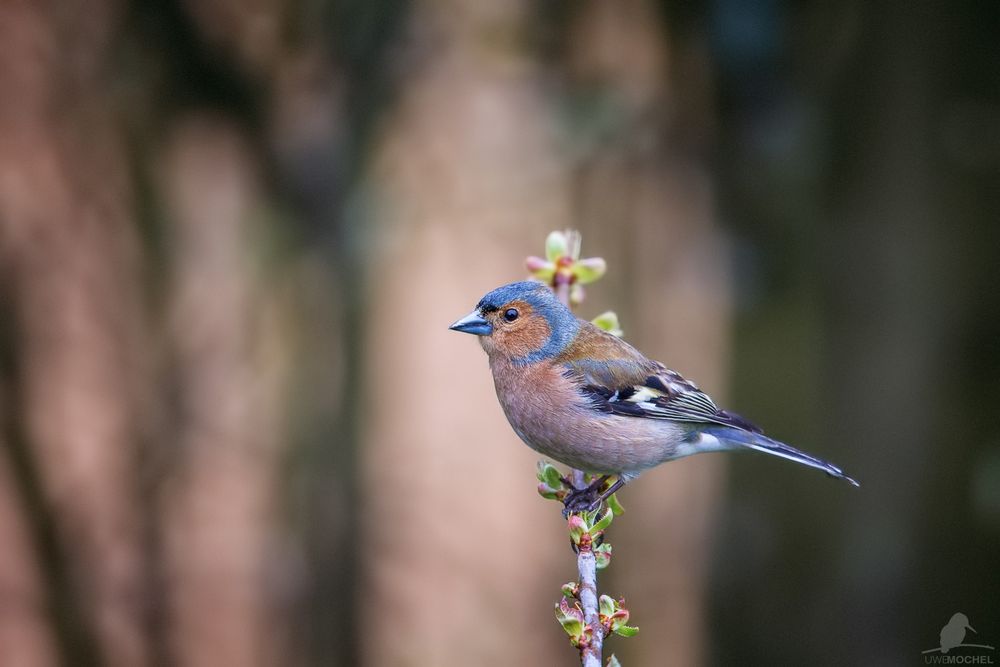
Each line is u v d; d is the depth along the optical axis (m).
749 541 9.75
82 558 12.42
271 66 11.23
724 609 9.88
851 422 9.37
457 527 16.16
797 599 9.55
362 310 11.52
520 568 16.00
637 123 12.17
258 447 12.66
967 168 9.15
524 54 12.52
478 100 13.27
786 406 9.67
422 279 17.55
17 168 12.60
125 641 12.55
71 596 12.32
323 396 11.64
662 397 8.25
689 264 12.86
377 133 11.50
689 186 12.19
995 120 9.10
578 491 8.30
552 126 12.29
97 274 12.62
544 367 8.32
